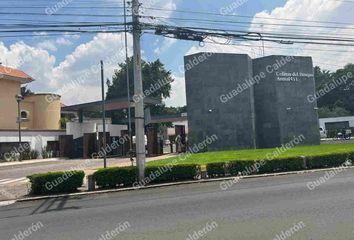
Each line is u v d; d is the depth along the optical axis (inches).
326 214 404.5
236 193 601.6
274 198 527.8
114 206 554.6
